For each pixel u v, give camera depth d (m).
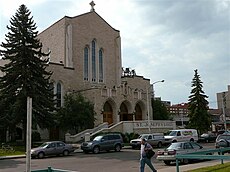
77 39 57.91
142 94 61.09
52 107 40.25
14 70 38.62
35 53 40.50
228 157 11.89
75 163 23.47
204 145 41.28
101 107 52.94
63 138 50.44
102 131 46.09
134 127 50.31
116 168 20.02
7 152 33.09
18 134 45.59
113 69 63.12
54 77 52.38
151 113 62.41
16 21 39.44
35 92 38.12
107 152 33.66
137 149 37.28
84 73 58.19
